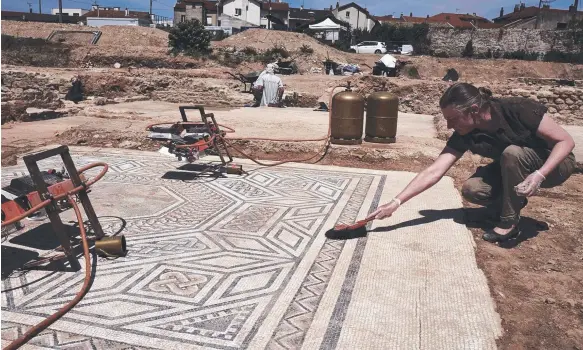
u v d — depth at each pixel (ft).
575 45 118.73
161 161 21.38
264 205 15.23
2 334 7.97
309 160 21.89
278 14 216.13
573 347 7.86
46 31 105.19
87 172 19.08
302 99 46.60
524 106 11.03
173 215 14.16
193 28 83.71
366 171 20.17
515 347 7.80
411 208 14.78
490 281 10.12
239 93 52.42
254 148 23.20
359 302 9.09
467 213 14.37
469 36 129.90
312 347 7.72
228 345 7.77
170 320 8.46
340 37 148.66
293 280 10.02
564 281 10.18
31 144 24.57
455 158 12.14
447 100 11.31
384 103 22.63
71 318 8.47
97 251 11.02
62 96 45.70
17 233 12.46
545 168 10.59
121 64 78.54
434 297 9.26
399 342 7.84
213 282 9.91
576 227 13.61
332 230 12.51
